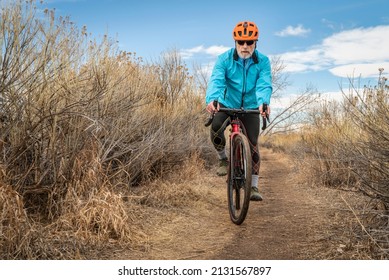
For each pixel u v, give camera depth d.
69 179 4.27
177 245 3.85
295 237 4.09
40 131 4.15
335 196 5.88
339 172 6.71
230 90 5.09
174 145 6.96
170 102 8.69
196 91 9.86
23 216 3.32
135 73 6.69
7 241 3.09
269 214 5.17
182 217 4.74
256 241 4.02
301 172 8.17
